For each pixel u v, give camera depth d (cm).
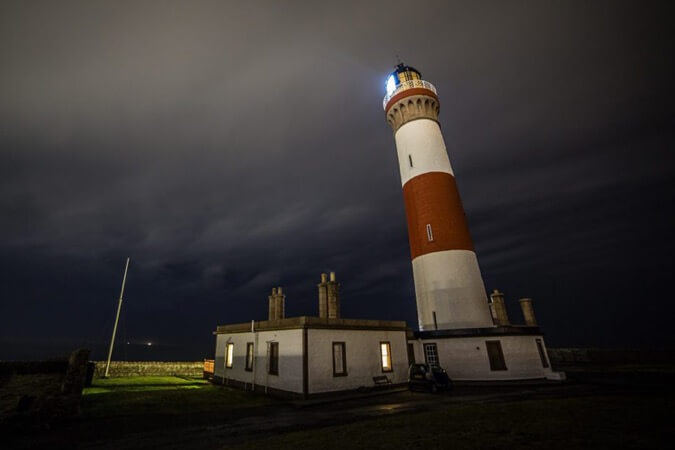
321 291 2147
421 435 905
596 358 3356
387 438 886
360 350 2009
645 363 3103
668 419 968
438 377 1958
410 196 3117
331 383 1797
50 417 1212
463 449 764
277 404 1616
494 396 1719
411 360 2427
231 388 2166
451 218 2870
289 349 1842
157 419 1280
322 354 1819
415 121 3291
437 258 2781
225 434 1070
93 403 1523
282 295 2436
